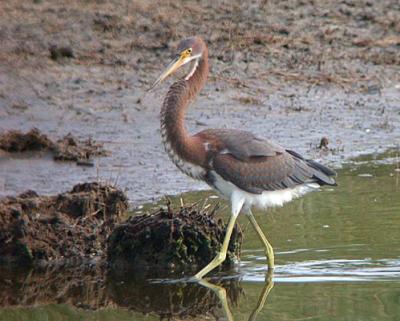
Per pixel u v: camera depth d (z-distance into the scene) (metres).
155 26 20.44
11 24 19.36
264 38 20.77
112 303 11.70
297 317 10.84
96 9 20.50
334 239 13.11
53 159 15.46
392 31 21.83
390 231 13.34
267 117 17.81
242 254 12.81
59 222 12.85
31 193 13.42
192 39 12.56
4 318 11.11
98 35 19.72
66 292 11.94
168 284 11.97
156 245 12.55
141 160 15.69
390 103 18.88
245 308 11.31
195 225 12.60
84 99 17.61
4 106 17.03
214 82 19.00
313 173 12.81
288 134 17.16
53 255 12.61
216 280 12.06
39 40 19.05
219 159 12.22
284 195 12.75
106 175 15.02
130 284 12.09
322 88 19.28
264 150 12.39
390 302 11.23
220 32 20.75
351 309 11.01
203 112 17.72
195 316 11.30
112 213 13.30
